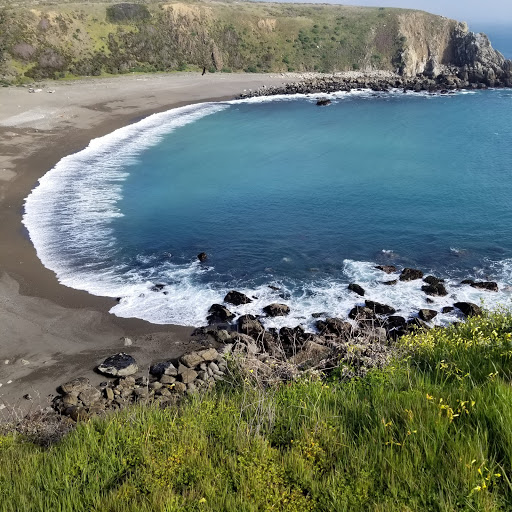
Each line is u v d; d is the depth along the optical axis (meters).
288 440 7.49
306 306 26.06
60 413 17.97
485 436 6.01
